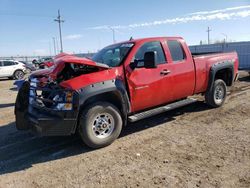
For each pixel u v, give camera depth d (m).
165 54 5.82
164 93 5.79
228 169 3.92
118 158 4.50
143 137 5.41
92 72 4.90
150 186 3.58
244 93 9.23
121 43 5.88
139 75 5.31
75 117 4.55
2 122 7.15
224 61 7.18
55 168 4.29
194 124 6.05
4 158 4.79
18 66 21.75
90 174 4.02
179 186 3.53
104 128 4.93
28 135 5.95
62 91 4.58
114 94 5.01
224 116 6.55
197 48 24.64
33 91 5.11
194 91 6.55
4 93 12.98
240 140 4.99
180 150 4.68
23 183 3.89
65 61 4.67
